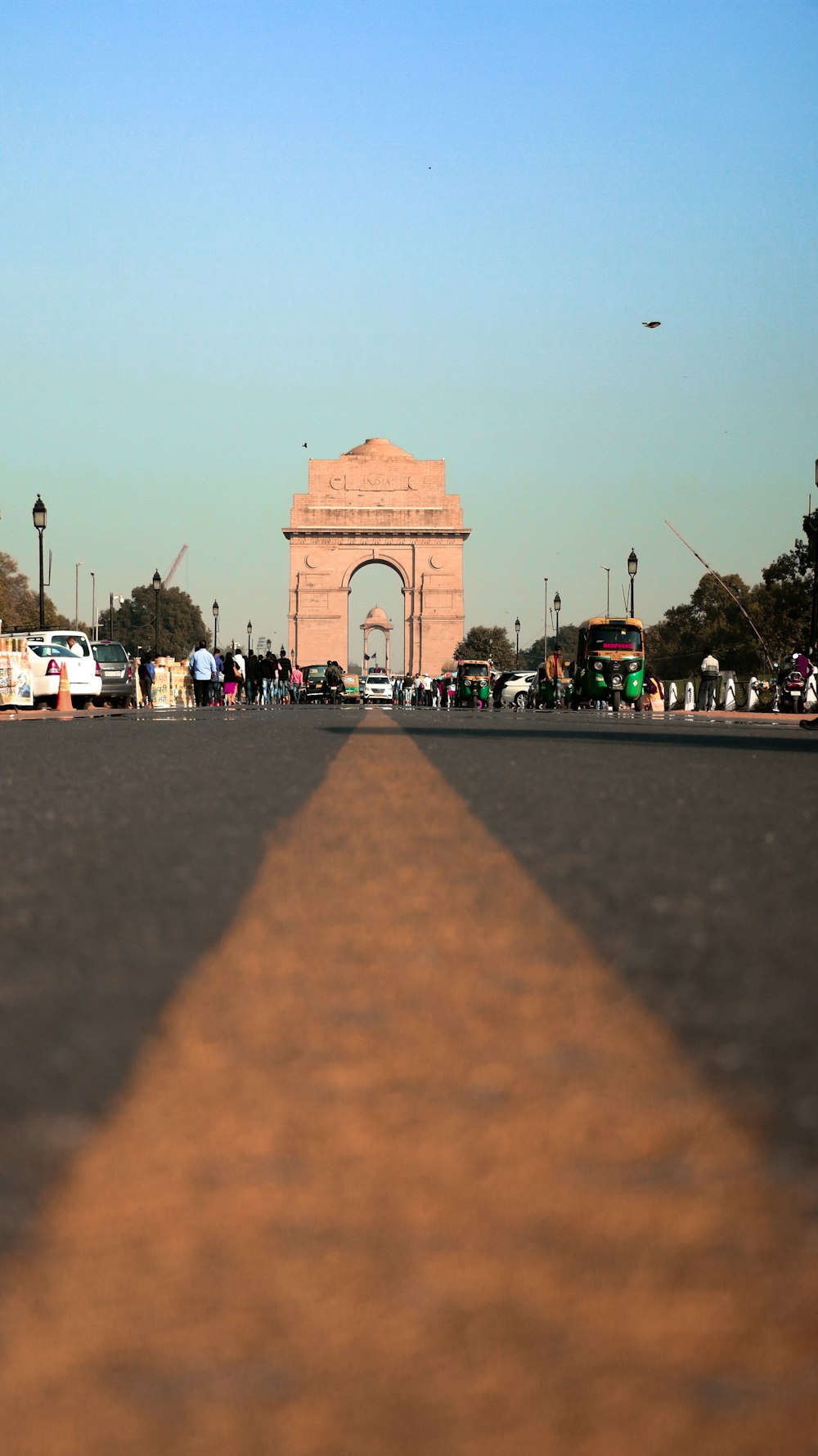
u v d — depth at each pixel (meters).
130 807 11.03
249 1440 1.91
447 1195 2.77
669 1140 3.12
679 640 169.88
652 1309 2.27
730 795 12.37
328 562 156.12
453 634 155.50
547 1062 3.79
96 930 5.83
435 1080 3.62
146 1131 3.20
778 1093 3.50
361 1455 1.87
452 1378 2.05
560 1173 2.89
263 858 7.98
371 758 17.70
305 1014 4.36
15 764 16.80
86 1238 2.57
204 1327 2.22
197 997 4.62
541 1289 2.34
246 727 30.31
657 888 6.87
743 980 4.84
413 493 156.38
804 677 56.22
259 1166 2.95
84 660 53.78
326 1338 2.17
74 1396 2.02
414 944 5.47
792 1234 2.57
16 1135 3.18
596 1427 1.93
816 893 6.77
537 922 5.94
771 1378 2.05
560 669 83.19
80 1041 4.06
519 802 11.43
